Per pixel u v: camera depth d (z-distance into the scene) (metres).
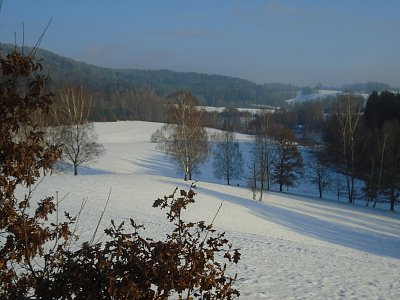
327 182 53.19
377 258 20.05
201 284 3.99
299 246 20.45
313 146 76.44
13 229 3.88
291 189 58.94
